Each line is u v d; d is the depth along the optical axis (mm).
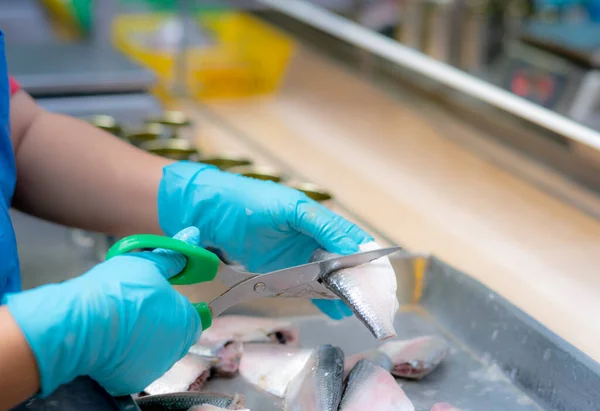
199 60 1874
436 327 1097
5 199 1009
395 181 1473
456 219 1360
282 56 1933
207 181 1038
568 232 1333
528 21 1567
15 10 2506
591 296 1191
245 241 1029
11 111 1097
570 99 1363
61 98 1537
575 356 960
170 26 2027
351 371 1008
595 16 1654
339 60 1963
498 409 992
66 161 1085
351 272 949
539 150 1490
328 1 1778
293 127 1713
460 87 1359
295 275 949
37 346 833
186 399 962
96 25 1824
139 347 874
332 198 1239
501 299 1036
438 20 1519
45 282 1192
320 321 1113
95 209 1077
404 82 1812
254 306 1103
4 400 831
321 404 960
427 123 1746
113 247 916
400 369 1027
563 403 972
